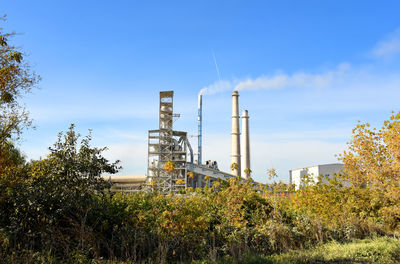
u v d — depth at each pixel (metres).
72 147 11.02
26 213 9.89
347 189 17.77
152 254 10.17
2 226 9.84
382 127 16.36
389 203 16.69
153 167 76.62
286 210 15.23
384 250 11.06
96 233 10.48
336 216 15.90
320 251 11.63
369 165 16.91
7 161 14.00
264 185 17.80
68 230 10.32
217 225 12.24
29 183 10.56
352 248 11.48
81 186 10.59
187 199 13.31
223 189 14.67
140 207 12.51
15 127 14.55
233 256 10.41
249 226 13.38
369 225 15.39
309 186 18.17
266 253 11.70
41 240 9.84
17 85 14.98
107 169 11.20
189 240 11.23
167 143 81.19
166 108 83.12
